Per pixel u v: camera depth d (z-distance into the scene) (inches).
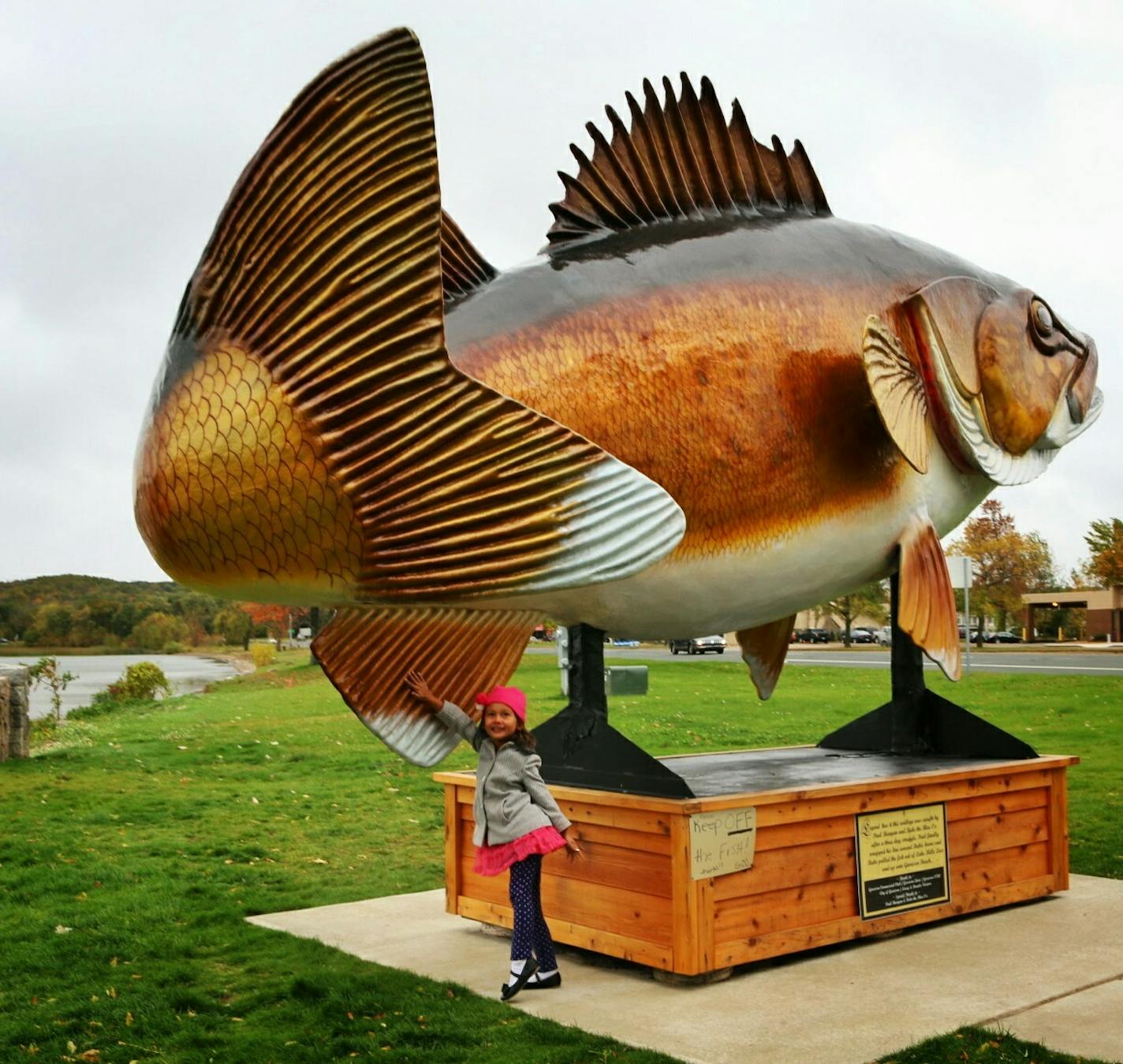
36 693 1352.1
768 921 169.2
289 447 125.0
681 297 155.6
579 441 127.9
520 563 127.8
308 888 236.7
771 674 211.5
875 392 164.6
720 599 165.3
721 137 173.3
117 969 177.3
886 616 2134.6
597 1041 140.6
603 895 174.2
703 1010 152.3
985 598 2198.6
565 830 163.3
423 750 147.8
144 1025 150.8
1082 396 214.2
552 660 1203.9
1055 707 609.3
